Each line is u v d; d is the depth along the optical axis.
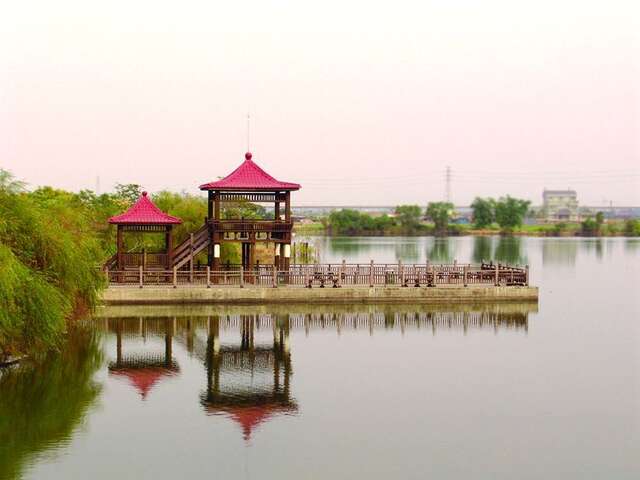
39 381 28.47
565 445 22.30
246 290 46.44
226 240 49.00
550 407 25.78
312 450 21.69
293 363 31.81
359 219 193.75
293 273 48.47
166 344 35.38
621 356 33.22
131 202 74.31
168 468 20.28
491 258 97.38
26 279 26.20
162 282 47.84
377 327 39.97
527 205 199.00
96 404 25.77
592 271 76.69
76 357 32.44
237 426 23.67
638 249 122.12
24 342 27.52
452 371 30.55
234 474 19.92
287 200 50.03
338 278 47.75
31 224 28.88
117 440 22.31
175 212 59.88
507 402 26.30
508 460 21.08
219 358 32.72
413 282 48.53
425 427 23.70
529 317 43.56
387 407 25.67
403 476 19.92
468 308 46.28
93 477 19.61
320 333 38.25
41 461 20.69
